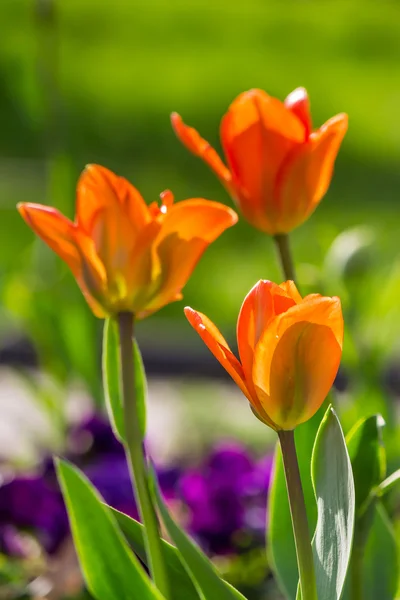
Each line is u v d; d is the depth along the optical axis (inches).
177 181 334.6
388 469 49.2
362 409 58.3
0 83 403.2
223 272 210.5
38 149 348.2
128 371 42.6
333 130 46.4
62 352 74.5
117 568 42.3
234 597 41.0
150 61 506.3
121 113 414.9
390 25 590.2
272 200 46.8
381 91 475.8
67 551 56.0
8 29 486.9
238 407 108.3
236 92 464.4
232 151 46.8
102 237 42.4
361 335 61.7
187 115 422.6
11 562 55.9
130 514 57.2
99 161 355.3
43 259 80.7
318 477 41.6
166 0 609.6
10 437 95.5
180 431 94.9
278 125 46.4
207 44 547.8
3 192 292.2
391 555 46.3
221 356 40.5
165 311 185.3
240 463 61.2
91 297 42.8
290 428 40.4
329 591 41.0
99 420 66.4
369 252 62.6
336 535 41.0
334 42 562.3
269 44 556.4
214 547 57.3
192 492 57.9
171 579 43.1
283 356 39.9
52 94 80.6
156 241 42.5
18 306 76.7
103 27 560.7
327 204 304.5
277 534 45.3
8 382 117.9
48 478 61.7
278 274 94.0
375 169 356.8
